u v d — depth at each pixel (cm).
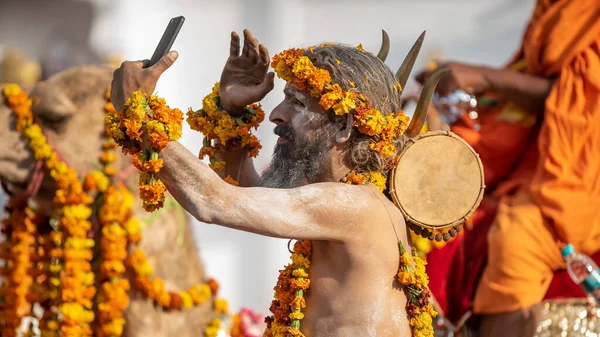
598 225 1220
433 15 2369
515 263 1208
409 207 793
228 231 2284
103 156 1056
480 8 2334
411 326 772
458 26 2348
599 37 1322
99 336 1040
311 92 767
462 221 806
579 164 1245
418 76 1383
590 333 1205
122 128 718
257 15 2420
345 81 765
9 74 2152
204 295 1087
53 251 1044
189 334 1070
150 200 711
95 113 1074
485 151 1343
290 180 782
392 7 2386
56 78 1080
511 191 1316
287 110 785
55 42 2345
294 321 768
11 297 1077
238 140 855
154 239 1059
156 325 1046
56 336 1053
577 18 1330
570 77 1301
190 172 704
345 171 781
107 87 1084
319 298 767
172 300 1052
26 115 1056
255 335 1148
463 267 1255
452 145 806
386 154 773
